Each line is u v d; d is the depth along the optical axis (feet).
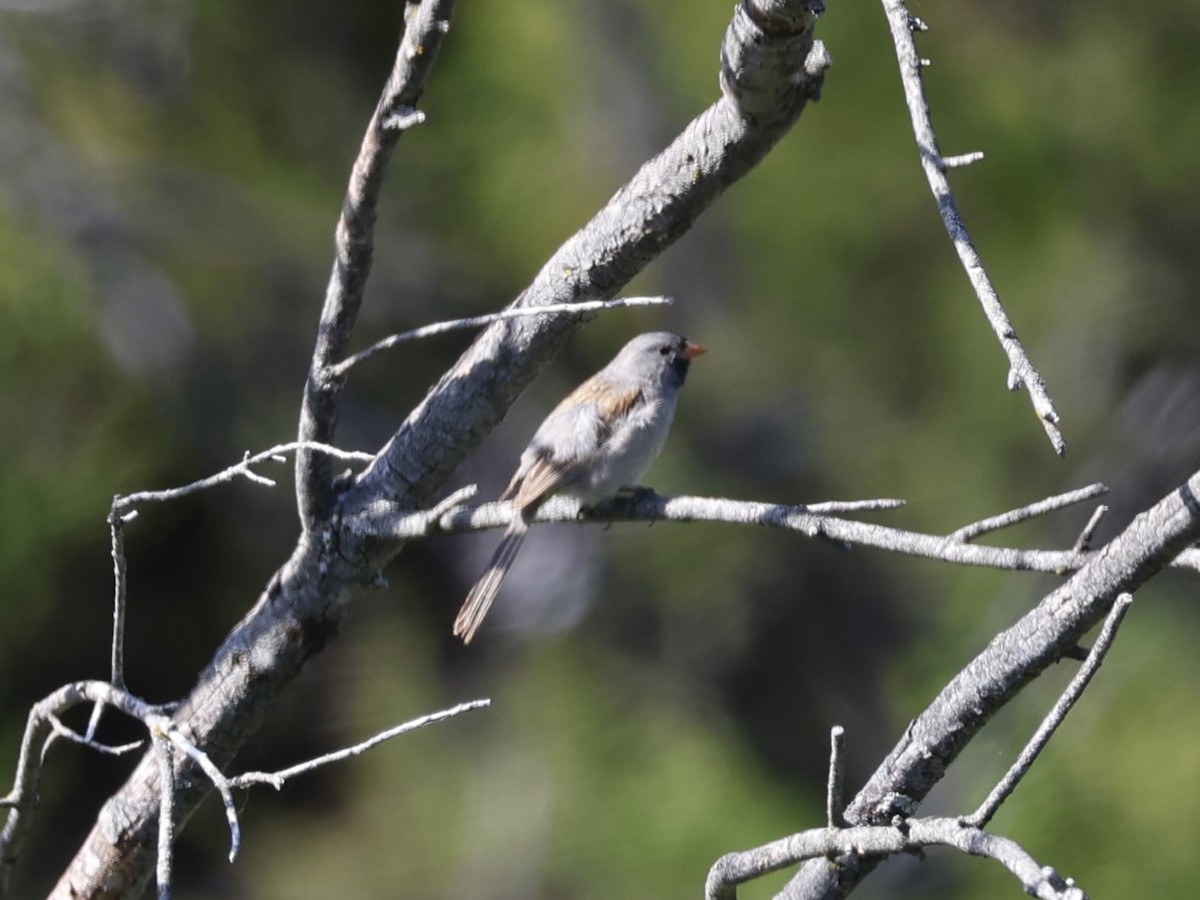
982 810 14.34
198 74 52.01
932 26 40.19
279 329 50.24
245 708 21.15
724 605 45.09
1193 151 39.09
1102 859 32.24
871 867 17.38
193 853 47.21
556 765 41.22
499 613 46.70
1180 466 41.29
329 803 46.37
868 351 42.01
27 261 47.96
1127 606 13.94
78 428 48.19
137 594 50.60
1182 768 33.09
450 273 48.55
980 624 40.55
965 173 39.37
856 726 45.16
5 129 49.67
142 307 48.88
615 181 44.45
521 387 20.62
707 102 43.32
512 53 45.27
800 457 42.88
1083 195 40.09
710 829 37.99
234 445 49.24
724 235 42.04
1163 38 39.73
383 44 53.52
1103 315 40.37
